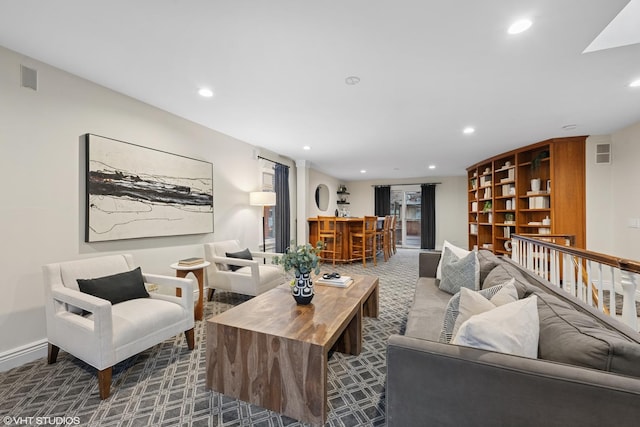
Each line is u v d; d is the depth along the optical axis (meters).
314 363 1.51
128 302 2.16
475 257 2.38
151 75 2.41
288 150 5.14
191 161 3.51
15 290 2.09
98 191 2.55
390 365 1.01
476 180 6.63
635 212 3.76
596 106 3.05
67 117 2.37
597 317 1.22
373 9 1.59
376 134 4.12
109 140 2.64
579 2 1.53
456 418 0.92
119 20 1.72
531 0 1.52
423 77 2.40
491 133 4.08
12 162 2.07
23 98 2.12
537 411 0.82
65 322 1.89
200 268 2.97
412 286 4.34
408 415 0.99
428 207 8.60
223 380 1.74
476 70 2.28
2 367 2.01
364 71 2.31
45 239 2.24
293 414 1.55
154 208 3.05
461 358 0.92
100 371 1.69
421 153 5.38
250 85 2.57
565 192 4.34
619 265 1.59
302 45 1.96
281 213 5.51
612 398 0.75
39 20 1.72
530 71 2.29
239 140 4.40
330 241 6.26
